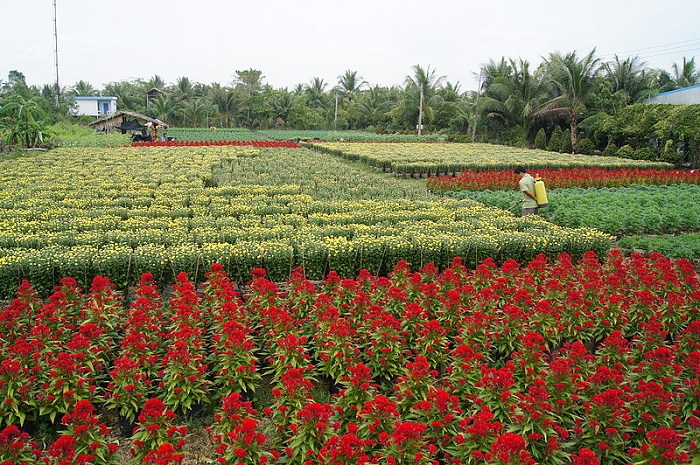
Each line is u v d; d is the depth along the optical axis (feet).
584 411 20.10
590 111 158.51
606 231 53.31
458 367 21.27
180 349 21.39
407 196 62.34
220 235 41.09
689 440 17.66
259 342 25.96
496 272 33.27
